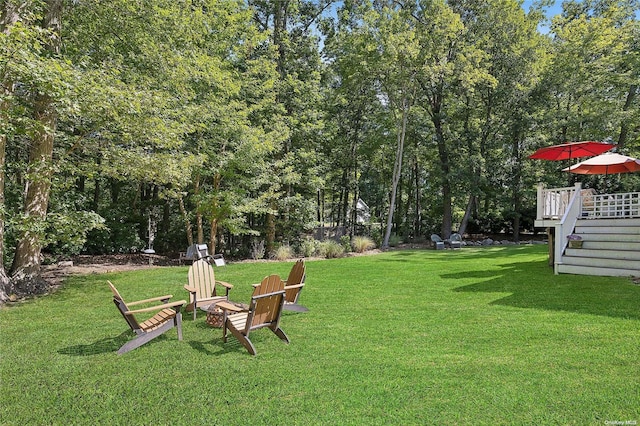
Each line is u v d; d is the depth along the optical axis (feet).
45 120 23.40
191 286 18.11
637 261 24.14
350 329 15.21
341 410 8.93
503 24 60.54
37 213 23.93
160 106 23.91
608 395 9.39
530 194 66.44
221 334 14.93
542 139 61.16
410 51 51.62
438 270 31.42
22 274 23.72
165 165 25.70
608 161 30.17
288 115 49.55
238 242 54.39
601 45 53.16
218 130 37.11
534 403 9.07
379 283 25.46
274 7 51.49
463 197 70.90
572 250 27.63
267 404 9.29
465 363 11.51
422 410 8.86
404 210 82.99
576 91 59.16
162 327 13.79
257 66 42.50
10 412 9.12
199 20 33.47
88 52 27.22
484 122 65.46
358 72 54.95
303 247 47.21
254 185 41.37
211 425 8.45
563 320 15.70
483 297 20.43
